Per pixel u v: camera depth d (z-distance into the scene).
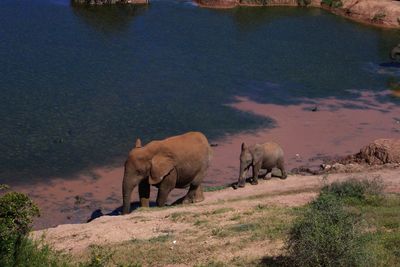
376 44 52.91
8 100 33.16
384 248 14.26
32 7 53.28
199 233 17.20
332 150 30.53
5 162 26.16
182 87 38.25
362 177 23.55
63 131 29.89
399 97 40.09
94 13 53.38
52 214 22.09
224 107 35.50
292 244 13.51
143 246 16.22
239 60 44.81
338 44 51.69
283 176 25.19
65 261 13.30
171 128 31.73
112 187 24.78
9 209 11.97
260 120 33.94
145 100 35.31
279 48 48.78
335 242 12.69
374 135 33.09
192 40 48.56
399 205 18.92
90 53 43.12
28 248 12.59
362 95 40.00
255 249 15.30
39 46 43.50
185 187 22.20
